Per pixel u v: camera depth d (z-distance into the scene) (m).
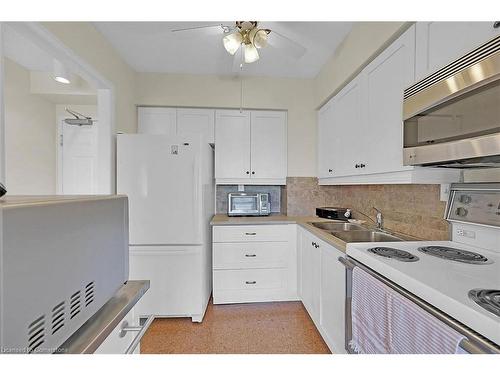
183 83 2.77
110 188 2.09
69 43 1.58
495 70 0.79
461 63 0.91
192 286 2.14
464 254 1.18
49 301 0.54
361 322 1.17
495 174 1.16
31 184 2.68
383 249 1.28
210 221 2.52
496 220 1.14
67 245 0.60
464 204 1.30
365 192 2.31
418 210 1.66
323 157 2.69
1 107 1.11
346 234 1.93
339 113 2.26
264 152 2.89
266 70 2.70
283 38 1.71
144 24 1.87
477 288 0.81
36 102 2.70
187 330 2.02
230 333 1.98
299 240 2.44
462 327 0.69
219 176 2.84
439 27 1.12
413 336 0.84
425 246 1.33
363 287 1.16
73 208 0.62
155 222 2.11
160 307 2.13
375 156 1.64
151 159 2.10
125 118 2.46
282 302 2.52
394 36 1.42
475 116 0.87
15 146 2.53
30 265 0.50
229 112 2.85
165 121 2.78
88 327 0.69
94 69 1.88
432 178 1.31
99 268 0.73
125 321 0.86
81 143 2.96
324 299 1.79
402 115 1.31
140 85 2.72
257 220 2.54
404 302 0.89
